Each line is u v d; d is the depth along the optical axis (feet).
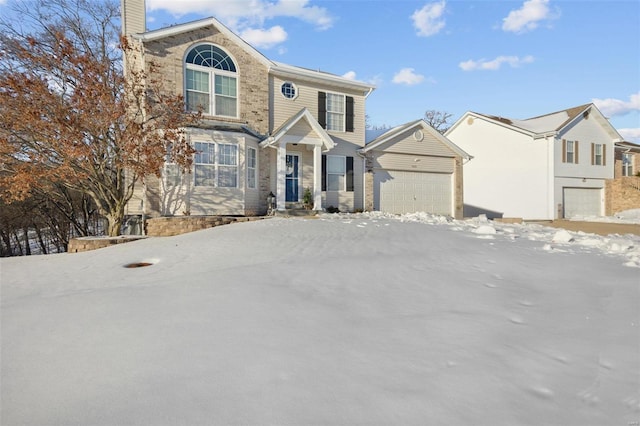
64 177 34.71
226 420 6.34
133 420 6.38
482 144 82.17
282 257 20.58
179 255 23.09
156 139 37.35
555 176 70.23
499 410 6.65
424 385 7.49
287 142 47.24
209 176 43.01
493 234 29.09
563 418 6.43
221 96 48.32
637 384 7.50
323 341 9.58
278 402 6.86
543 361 8.54
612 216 70.85
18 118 32.48
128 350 9.14
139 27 47.39
